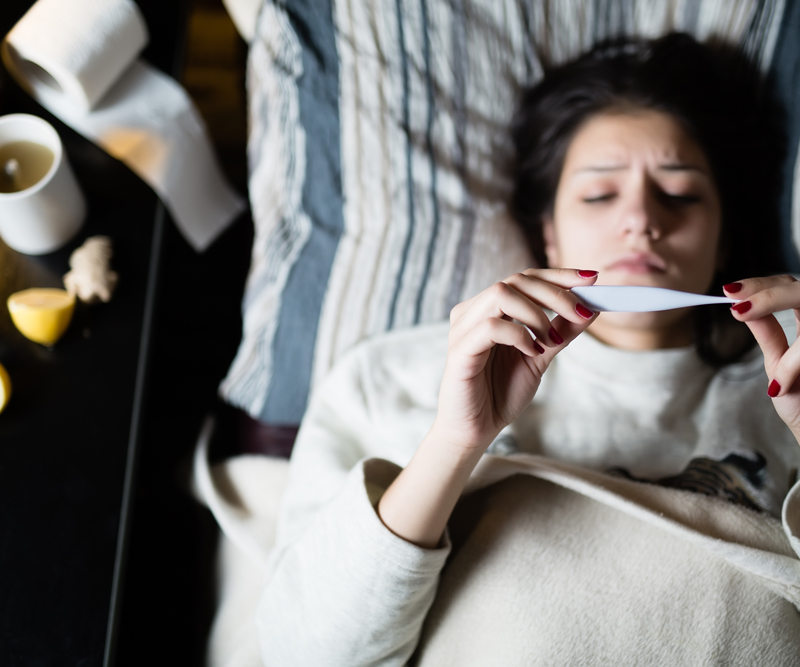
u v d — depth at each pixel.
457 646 0.66
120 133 0.93
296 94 0.94
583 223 0.80
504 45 0.99
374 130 0.96
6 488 0.72
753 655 0.61
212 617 0.83
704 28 0.98
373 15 0.94
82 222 0.89
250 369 0.96
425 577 0.61
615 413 0.78
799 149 0.94
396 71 0.95
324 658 0.64
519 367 0.58
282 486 0.89
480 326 0.51
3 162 0.84
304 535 0.68
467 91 0.99
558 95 0.91
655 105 0.84
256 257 1.02
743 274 0.94
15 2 0.96
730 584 0.63
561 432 0.78
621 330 0.81
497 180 1.02
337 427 0.86
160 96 0.96
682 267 0.77
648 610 0.63
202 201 1.06
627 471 0.75
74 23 0.83
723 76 0.92
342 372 0.87
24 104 0.93
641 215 0.76
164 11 1.02
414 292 0.96
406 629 0.64
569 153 0.87
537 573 0.65
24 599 0.67
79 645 0.66
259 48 0.96
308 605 0.64
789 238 0.95
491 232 1.00
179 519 0.91
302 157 0.97
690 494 0.68
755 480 0.72
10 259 0.85
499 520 0.69
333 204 0.97
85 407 0.78
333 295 0.96
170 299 1.21
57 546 0.70
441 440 0.58
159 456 1.08
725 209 0.90
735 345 0.82
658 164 0.79
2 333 0.81
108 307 0.84
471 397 0.55
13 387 0.78
